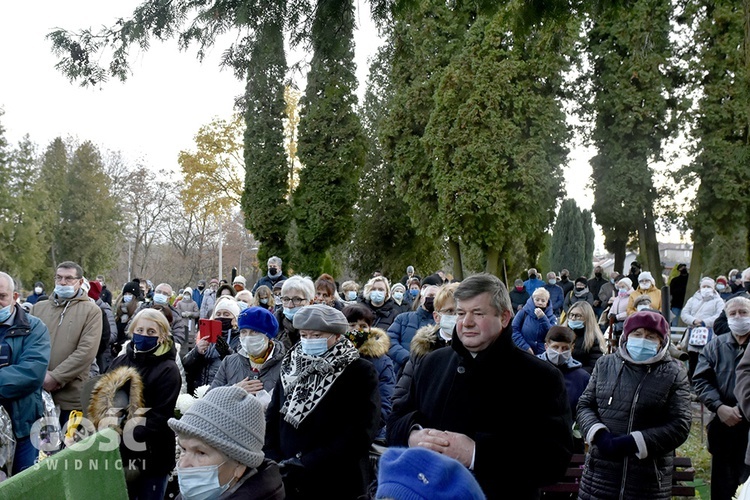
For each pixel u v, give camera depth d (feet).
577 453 18.98
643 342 15.25
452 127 82.12
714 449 19.95
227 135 137.08
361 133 102.27
